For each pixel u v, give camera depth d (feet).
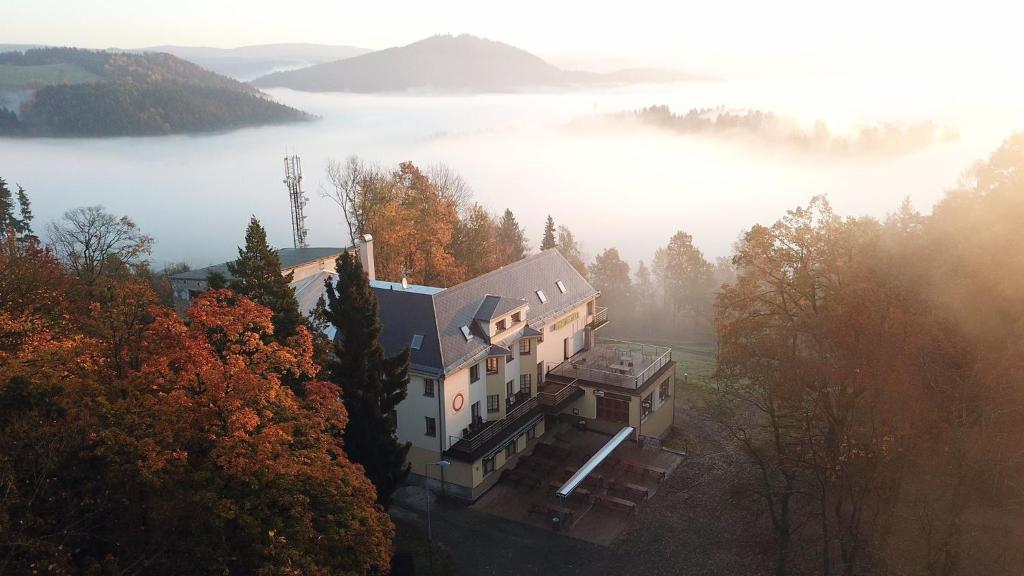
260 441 83.51
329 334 154.61
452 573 120.06
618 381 165.78
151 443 76.79
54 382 81.76
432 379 140.36
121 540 77.46
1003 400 98.32
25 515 69.72
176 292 228.84
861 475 110.22
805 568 119.44
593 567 122.42
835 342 105.60
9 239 149.69
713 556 124.77
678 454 162.09
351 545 86.58
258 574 78.69
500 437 146.82
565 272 189.98
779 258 132.16
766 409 127.24
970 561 107.04
